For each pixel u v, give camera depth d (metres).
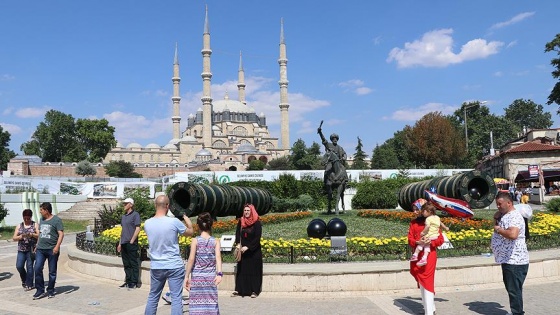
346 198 38.41
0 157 103.19
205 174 55.16
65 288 11.62
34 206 39.16
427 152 82.69
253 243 10.22
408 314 8.64
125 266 11.52
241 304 9.61
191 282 7.34
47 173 104.06
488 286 10.62
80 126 123.56
